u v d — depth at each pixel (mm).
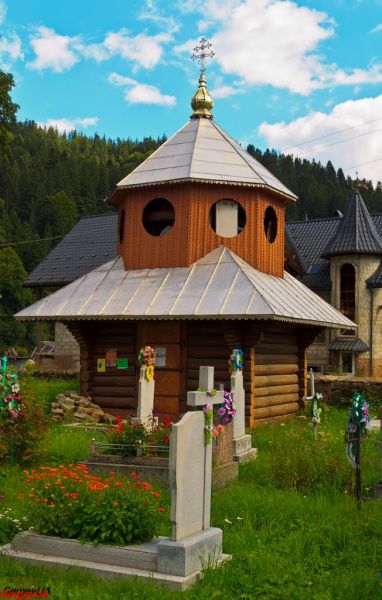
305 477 10078
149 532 6988
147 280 17578
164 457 10867
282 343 18469
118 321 17812
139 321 17438
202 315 15609
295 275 36781
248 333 16219
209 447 7195
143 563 6566
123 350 17812
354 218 36062
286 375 18594
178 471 6648
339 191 110062
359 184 37094
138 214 18469
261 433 15016
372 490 9719
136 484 7727
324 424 16859
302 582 6305
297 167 127750
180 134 19844
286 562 6723
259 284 16703
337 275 35875
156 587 6184
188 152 18734
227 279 16625
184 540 6605
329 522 7938
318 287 36500
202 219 17906
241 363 13438
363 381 20594
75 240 42250
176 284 17016
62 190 101812
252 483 10312
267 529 7836
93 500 7148
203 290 16469
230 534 7633
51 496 7309
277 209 19375
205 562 6637
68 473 7738
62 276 39688
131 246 18484
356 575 6348
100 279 18375
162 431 11414
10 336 66875
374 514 8055
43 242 88500
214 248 17906
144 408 14203
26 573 6652
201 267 17422
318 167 128500
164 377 17047
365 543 7262
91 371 18125
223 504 8922
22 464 11781
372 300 34969
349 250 34969
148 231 19266
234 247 18016
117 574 6473
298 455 10492
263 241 18344
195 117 20547
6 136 29812
